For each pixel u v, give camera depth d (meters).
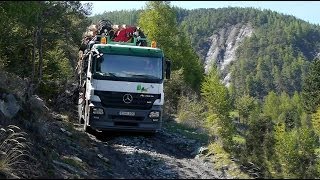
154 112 12.69
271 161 10.80
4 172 8.43
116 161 9.99
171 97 25.91
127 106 12.49
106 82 12.41
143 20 35.84
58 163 9.02
